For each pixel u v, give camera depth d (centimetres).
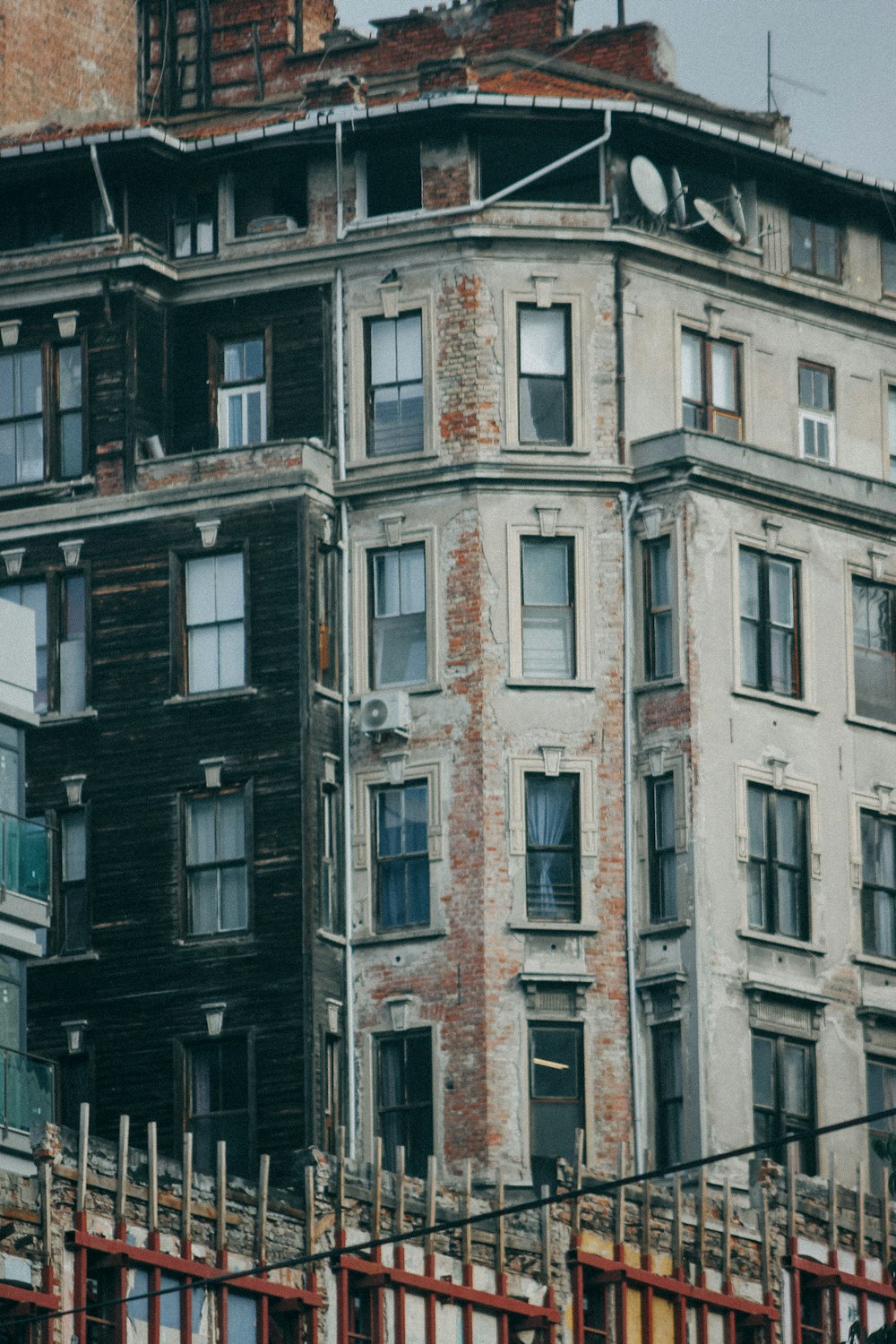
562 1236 6122
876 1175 6794
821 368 7206
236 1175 6444
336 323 6900
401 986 6594
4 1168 5438
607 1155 6500
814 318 7206
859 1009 6812
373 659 6762
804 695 6869
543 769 6662
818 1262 6525
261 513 6719
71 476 6900
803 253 7212
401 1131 6538
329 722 6681
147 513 6781
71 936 6662
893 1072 6869
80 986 6619
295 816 6569
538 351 6856
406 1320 5825
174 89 7738
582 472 6781
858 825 6906
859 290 7269
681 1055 6550
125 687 6725
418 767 6675
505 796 6644
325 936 6562
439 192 6894
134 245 6944
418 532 6775
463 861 6619
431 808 6650
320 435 6875
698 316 7012
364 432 6844
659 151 6981
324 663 6731
